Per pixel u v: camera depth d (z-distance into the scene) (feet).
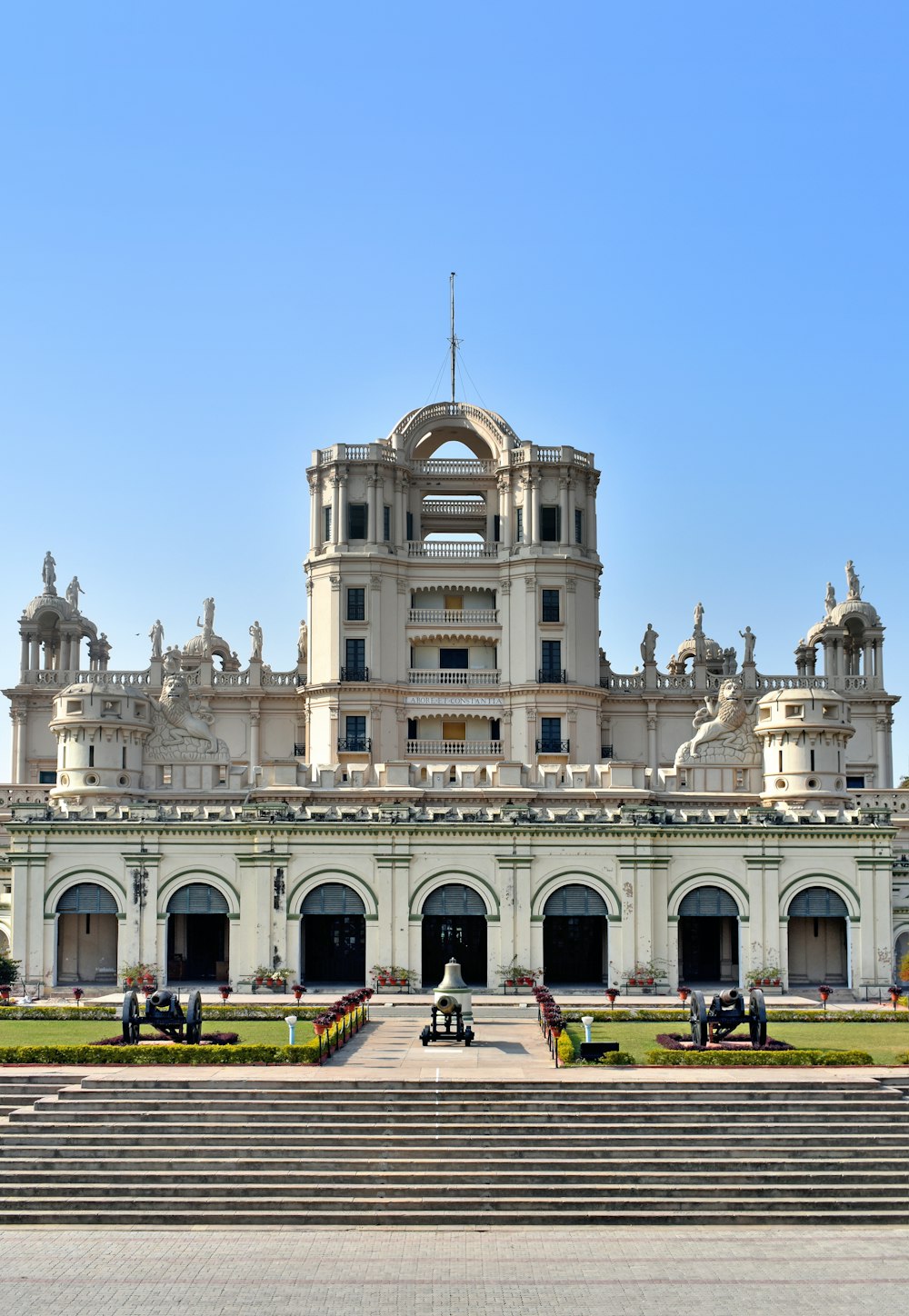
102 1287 127.85
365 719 384.47
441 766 341.41
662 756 405.39
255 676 407.23
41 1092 173.58
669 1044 202.08
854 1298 125.90
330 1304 124.06
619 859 294.66
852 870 297.33
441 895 295.48
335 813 296.51
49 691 405.18
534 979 291.79
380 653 387.34
